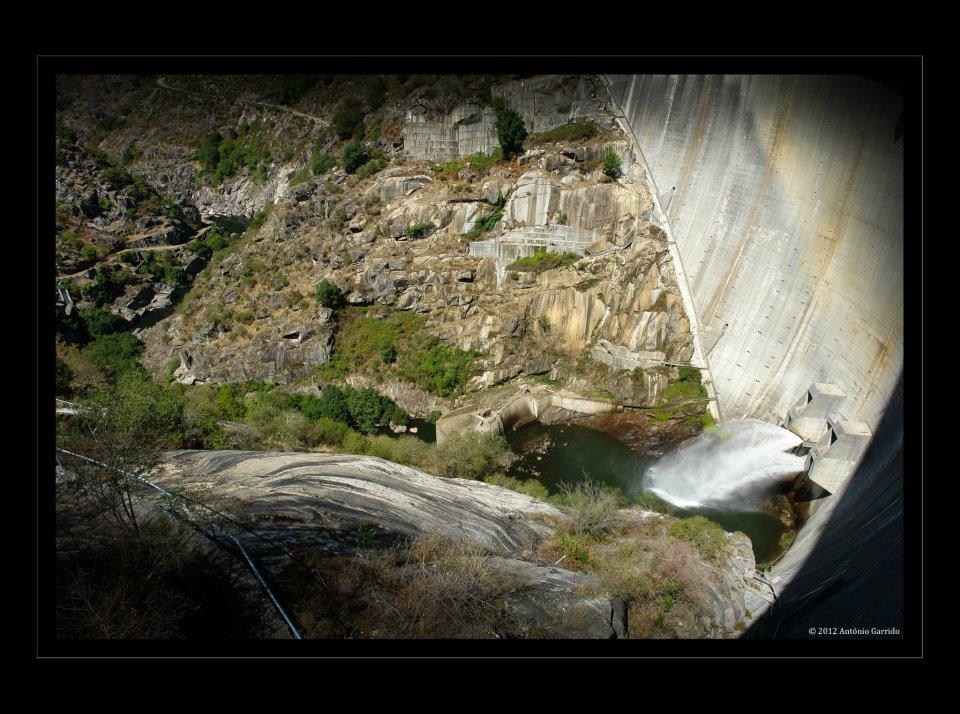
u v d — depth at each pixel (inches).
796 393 1894.7
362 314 2746.1
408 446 1852.9
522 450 2126.0
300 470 1283.2
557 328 2524.6
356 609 743.1
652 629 887.7
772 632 1000.9
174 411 1534.2
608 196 2596.0
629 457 2065.7
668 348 2310.5
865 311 1643.7
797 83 1936.5
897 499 1110.4
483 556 972.6
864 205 1691.7
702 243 2314.2
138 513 884.0
